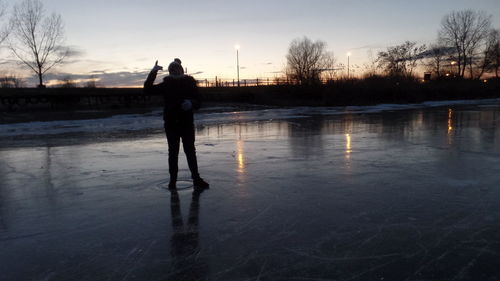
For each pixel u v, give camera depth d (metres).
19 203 3.97
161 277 2.34
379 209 3.52
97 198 4.09
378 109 23.27
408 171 5.12
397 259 2.50
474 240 2.78
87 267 2.48
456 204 3.63
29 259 2.61
